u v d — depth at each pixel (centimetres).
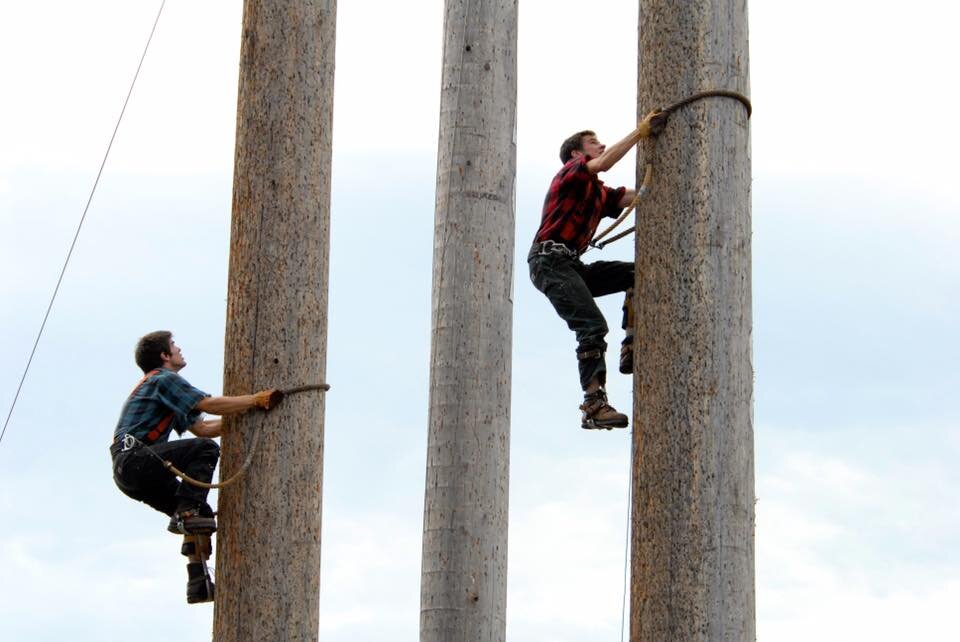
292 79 1978
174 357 2080
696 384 1800
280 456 1923
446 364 1970
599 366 2005
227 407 1914
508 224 2017
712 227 1823
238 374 1944
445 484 1944
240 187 1972
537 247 2047
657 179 1853
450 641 1908
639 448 1822
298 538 1917
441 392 1967
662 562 1783
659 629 1775
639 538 1806
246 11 2006
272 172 1961
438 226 2009
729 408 1798
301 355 1942
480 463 1948
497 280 1994
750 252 1844
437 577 1925
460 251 1989
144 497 2005
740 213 1838
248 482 1922
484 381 1967
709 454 1788
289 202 1958
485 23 2033
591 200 2044
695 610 1764
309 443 1936
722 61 1853
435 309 1992
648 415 1817
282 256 1950
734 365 1808
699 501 1780
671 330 1817
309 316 1953
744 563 1780
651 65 1873
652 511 1797
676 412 1802
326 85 1995
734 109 1848
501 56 2036
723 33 1859
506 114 2031
